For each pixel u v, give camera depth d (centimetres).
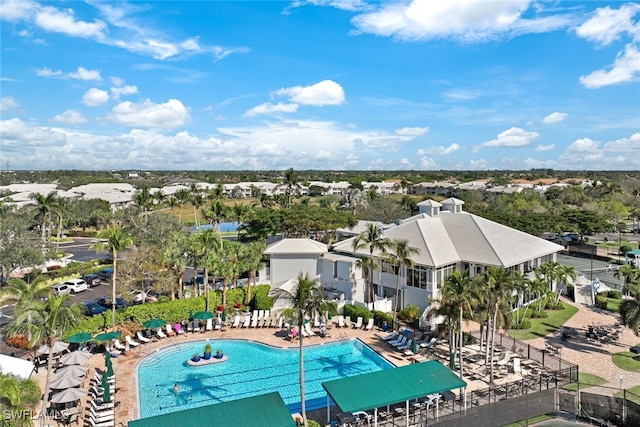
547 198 13738
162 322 3828
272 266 5344
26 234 5631
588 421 2427
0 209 7100
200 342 3828
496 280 3005
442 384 2445
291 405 2756
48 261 6141
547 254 4975
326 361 3447
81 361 2942
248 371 3272
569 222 9094
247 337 3909
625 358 3284
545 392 2506
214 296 4459
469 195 13788
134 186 17775
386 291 4812
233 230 11762
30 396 2459
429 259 4325
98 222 10438
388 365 3266
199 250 4284
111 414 2467
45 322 2386
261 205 12669
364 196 11869
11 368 2684
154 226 6169
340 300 4556
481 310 3042
